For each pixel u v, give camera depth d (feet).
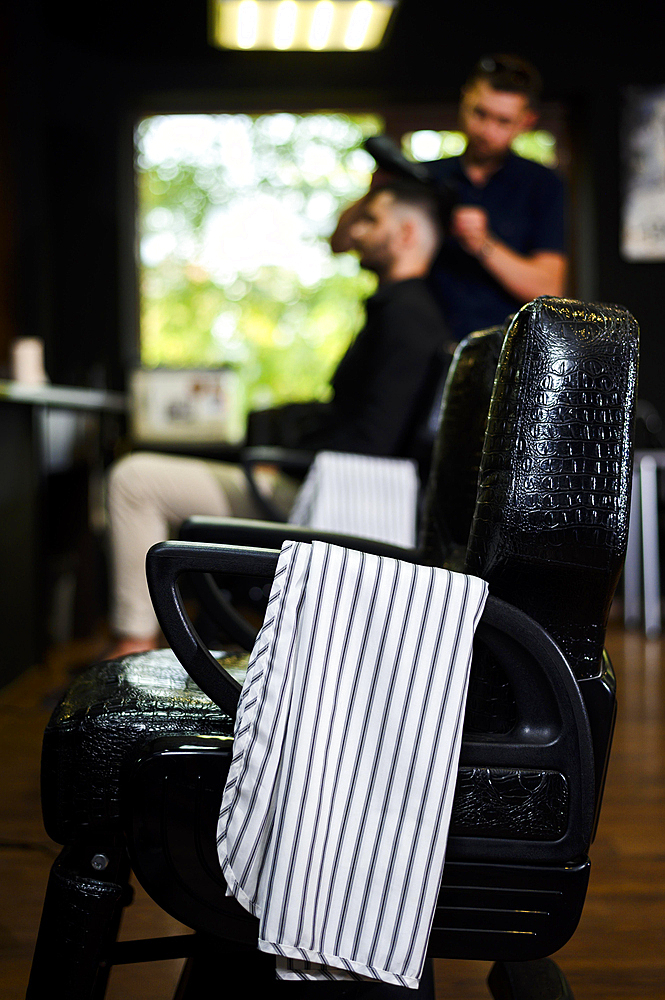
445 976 4.38
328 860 2.70
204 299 16.38
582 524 2.77
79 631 12.30
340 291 16.35
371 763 2.74
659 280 15.07
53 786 2.97
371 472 6.77
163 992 4.16
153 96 14.92
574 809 2.85
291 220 16.21
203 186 16.06
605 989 4.23
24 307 14.33
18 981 4.18
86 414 12.14
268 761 2.69
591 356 2.77
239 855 2.67
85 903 2.88
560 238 13.50
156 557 2.79
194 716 3.04
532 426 2.75
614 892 5.26
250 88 14.96
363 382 8.13
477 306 12.98
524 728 2.91
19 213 14.20
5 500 9.36
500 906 2.87
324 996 3.31
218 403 12.85
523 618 2.82
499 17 14.97
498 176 13.34
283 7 12.00
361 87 14.98
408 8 14.93
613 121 15.05
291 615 2.75
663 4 14.93
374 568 2.79
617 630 13.03
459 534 3.87
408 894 2.72
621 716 8.80
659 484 14.07
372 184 9.49
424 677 2.76
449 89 15.05
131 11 14.79
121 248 14.96
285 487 8.54
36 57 14.37
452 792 2.75
